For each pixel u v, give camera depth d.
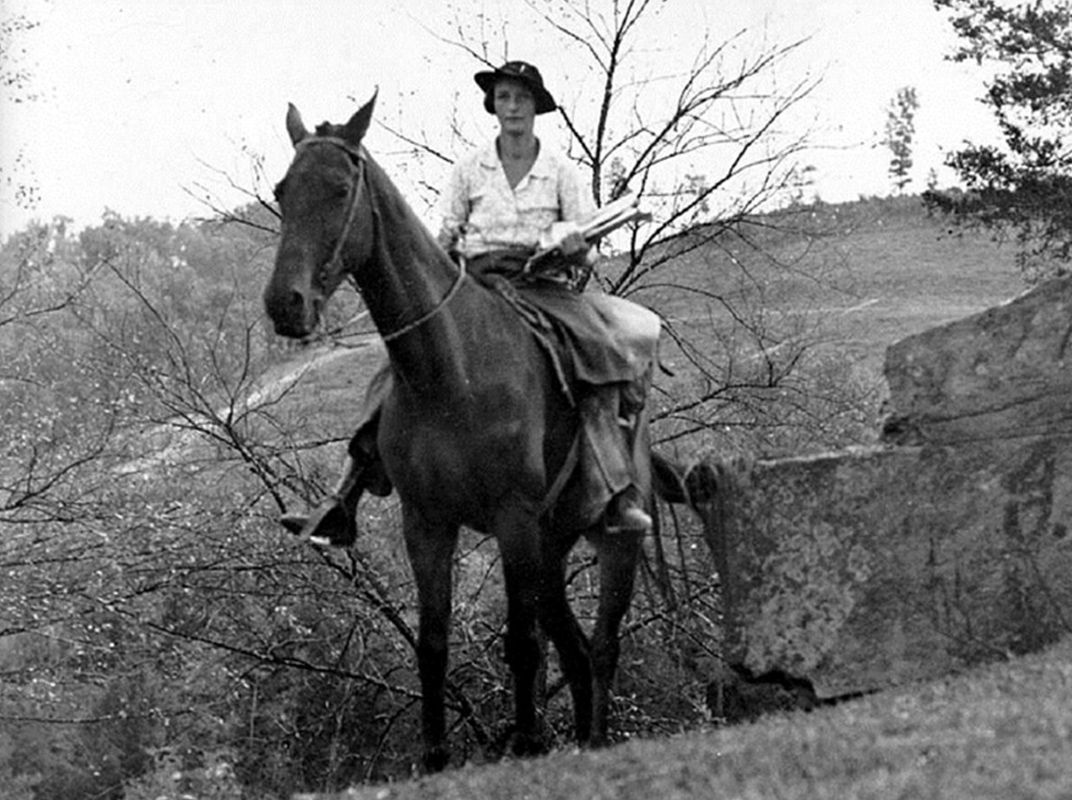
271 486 14.60
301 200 8.95
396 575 15.55
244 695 15.48
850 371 19.91
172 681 15.49
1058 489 10.23
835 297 37.22
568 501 10.12
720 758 7.55
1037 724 7.19
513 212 10.38
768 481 10.62
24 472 15.03
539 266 10.20
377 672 15.34
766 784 6.86
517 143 10.46
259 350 17.59
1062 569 10.19
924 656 10.30
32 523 14.55
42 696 15.04
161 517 14.44
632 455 10.48
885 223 47.50
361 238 9.08
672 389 17.80
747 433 16.34
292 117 9.34
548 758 8.77
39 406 15.26
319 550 14.80
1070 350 10.31
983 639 10.23
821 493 10.51
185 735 15.42
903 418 10.55
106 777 15.40
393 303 9.23
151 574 15.17
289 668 15.65
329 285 8.95
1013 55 28.33
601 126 16.78
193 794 14.42
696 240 17.77
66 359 15.47
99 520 14.48
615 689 15.42
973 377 10.44
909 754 7.00
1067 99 27.56
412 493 9.45
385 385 9.89
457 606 15.10
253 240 16.41
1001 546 10.27
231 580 15.25
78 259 16.48
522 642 9.54
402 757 15.48
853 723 7.92
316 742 15.73
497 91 10.46
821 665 10.41
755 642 10.59
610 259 17.89
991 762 6.64
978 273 41.88
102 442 14.73
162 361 15.27
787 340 17.41
